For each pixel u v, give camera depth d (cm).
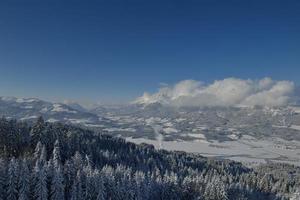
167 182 13375
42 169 9094
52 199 9225
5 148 12769
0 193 8775
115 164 16625
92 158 15600
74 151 15338
